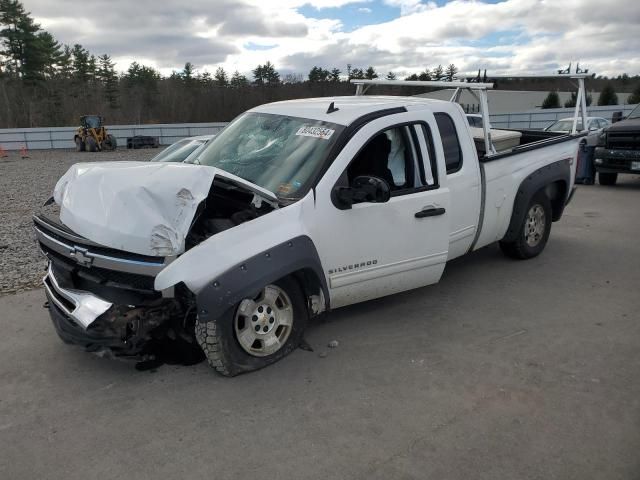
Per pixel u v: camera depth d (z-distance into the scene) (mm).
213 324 3604
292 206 3941
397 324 4793
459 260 6699
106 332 3521
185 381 3848
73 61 73688
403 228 4555
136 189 3500
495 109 40781
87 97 69688
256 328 3914
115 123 64938
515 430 3230
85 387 3812
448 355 4199
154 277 3393
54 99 65750
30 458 3047
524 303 5266
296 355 4207
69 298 3695
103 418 3424
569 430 3225
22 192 15016
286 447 3100
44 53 67188
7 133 40844
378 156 4516
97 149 37531
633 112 13070
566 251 7066
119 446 3139
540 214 6582
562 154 6629
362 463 2953
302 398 3609
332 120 4480
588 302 5273
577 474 2850
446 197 4820
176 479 2854
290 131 4645
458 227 5262
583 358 4125
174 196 3480
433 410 3455
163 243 3402
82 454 3072
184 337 3930
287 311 4070
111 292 3693
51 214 4613
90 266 3594
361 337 4531
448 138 5145
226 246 3588
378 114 4535
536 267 6387
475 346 4352
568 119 16656
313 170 4168
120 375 3961
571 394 3621
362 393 3662
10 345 4508
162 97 69375
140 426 3330
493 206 5695
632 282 5836
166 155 7863
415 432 3223
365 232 4332
